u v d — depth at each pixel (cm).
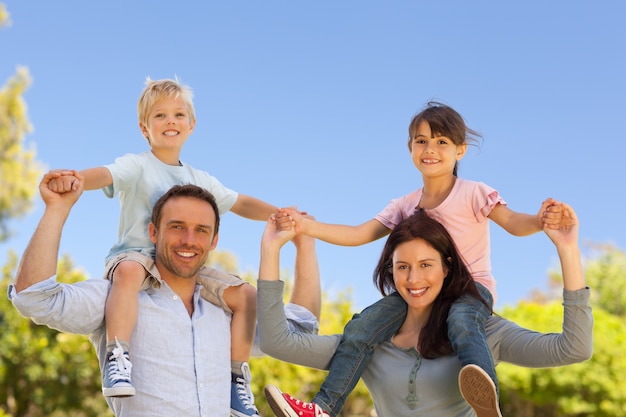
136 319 316
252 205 396
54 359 1133
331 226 355
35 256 297
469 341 301
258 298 332
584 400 1282
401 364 324
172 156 373
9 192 1425
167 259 323
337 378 327
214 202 337
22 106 1434
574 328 300
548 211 313
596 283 2183
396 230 334
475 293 327
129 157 354
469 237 348
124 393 293
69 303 305
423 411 314
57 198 307
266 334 329
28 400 1148
